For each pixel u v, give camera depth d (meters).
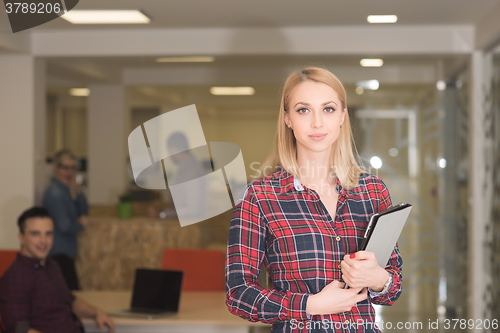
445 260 4.53
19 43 3.96
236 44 4.02
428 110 4.61
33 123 4.14
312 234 1.31
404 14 3.61
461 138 4.41
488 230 3.94
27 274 2.40
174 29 4.04
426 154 4.60
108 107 5.82
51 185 4.11
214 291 3.07
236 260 1.33
